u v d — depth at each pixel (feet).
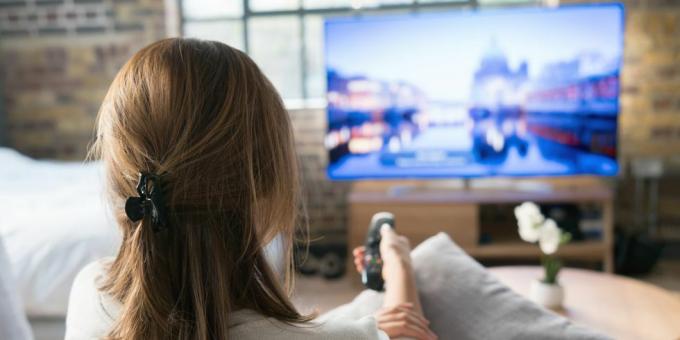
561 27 9.76
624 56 11.09
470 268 3.68
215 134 1.75
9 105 12.79
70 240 5.90
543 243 5.92
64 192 7.43
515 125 10.11
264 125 1.84
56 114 12.73
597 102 9.88
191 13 12.35
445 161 10.36
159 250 1.77
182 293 1.75
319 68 12.17
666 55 10.98
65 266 5.83
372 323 1.89
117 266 1.96
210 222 1.78
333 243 12.18
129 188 1.82
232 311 1.81
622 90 11.18
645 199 11.39
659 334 5.14
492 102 10.08
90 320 1.89
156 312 1.72
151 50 1.88
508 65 9.95
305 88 12.26
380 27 10.09
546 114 10.02
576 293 6.32
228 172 1.77
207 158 1.74
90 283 2.06
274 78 12.32
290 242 2.07
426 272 3.68
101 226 6.05
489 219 11.70
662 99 11.09
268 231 1.87
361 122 10.39
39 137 12.84
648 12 10.93
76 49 12.51
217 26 12.33
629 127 11.25
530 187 10.66
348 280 10.71
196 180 1.74
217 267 1.76
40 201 6.84
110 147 1.84
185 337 1.70
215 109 1.78
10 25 12.57
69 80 12.61
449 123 10.22
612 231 9.92
